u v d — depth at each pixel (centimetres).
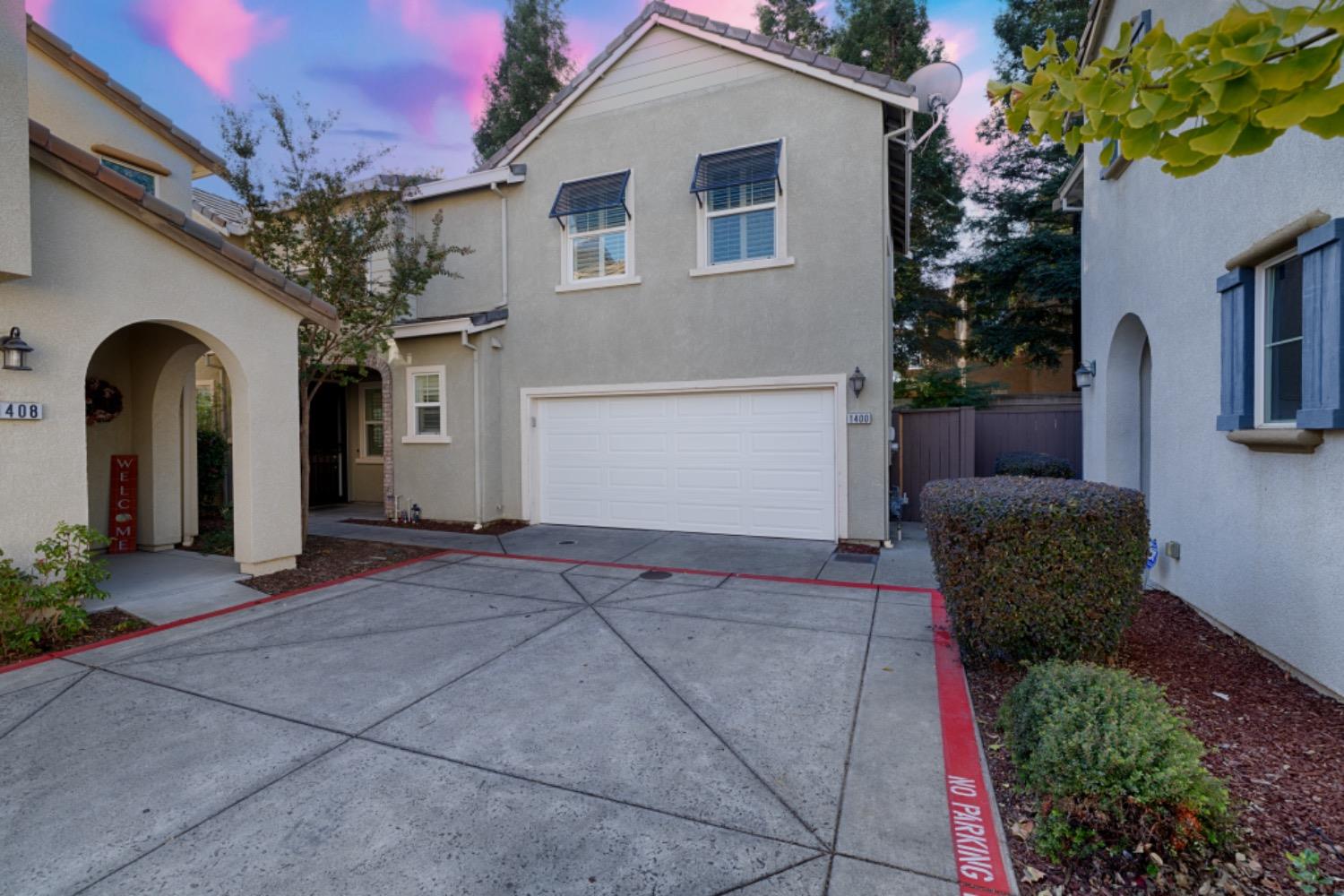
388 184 1028
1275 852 262
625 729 396
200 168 1080
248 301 743
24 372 556
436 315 1243
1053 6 1756
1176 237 614
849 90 930
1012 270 1741
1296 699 399
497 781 340
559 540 1015
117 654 529
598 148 1101
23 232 523
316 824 304
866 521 941
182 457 988
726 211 1016
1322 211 390
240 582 750
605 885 263
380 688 461
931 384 1527
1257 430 462
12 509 552
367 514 1338
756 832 296
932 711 413
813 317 960
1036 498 438
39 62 843
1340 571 382
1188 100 200
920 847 284
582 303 1116
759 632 575
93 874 272
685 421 1059
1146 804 261
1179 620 563
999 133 1891
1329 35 178
